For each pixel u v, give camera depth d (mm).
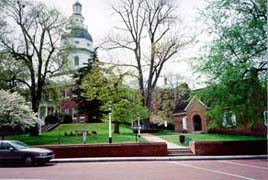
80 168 18328
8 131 40750
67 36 36312
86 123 50250
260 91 22469
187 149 26594
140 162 21641
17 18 34062
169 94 57688
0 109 29000
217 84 22969
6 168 18844
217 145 25672
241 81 22141
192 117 44062
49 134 38188
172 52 40688
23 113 30703
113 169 17562
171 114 53969
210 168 17531
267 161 20812
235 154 25656
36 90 35406
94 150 24875
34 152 20219
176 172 15930
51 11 35031
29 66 34219
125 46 41469
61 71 36188
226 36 22391
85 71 50812
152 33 42156
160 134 39750
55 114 56812
